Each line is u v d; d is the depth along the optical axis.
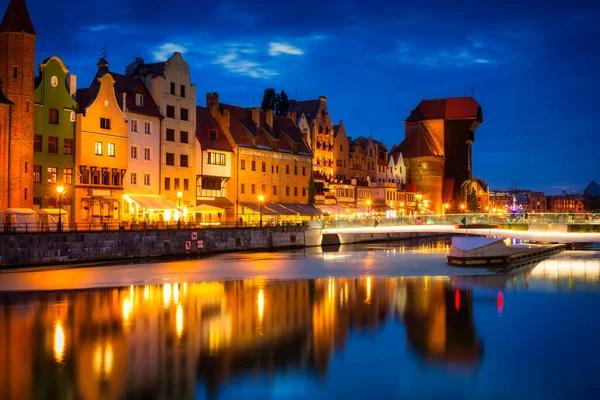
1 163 66.62
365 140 152.75
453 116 186.62
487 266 71.62
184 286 52.72
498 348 32.66
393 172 164.50
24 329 35.97
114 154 80.62
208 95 104.69
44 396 25.33
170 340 33.66
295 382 27.20
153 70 91.25
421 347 32.75
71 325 37.03
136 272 60.94
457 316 40.47
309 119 126.19
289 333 35.44
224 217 99.19
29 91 69.00
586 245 120.56
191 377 27.67
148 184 86.44
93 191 77.50
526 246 95.19
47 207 72.31
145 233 74.12
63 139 74.50
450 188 183.25
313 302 45.31
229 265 68.94
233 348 32.16
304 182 118.44
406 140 182.62
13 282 53.00
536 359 30.73
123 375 27.84
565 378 28.00
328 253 88.94
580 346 33.09
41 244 62.84
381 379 27.70
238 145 102.19
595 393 26.19
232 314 40.56
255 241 90.75
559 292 50.62
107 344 32.72
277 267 68.12
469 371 28.88
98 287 51.44
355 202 136.00
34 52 69.94
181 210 85.38
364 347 32.66
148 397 25.31
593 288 52.94
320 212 116.44
